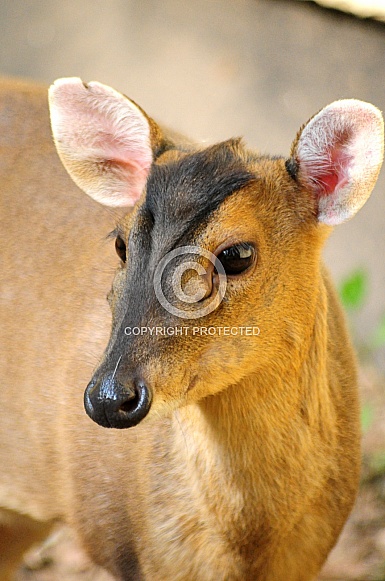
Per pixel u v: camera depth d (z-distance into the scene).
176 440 6.83
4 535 8.92
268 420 6.50
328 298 7.32
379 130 6.07
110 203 6.95
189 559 6.99
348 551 9.65
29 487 8.04
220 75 16.30
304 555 7.07
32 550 10.34
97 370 5.69
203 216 5.81
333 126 6.21
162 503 6.96
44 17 18.47
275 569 7.03
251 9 17.61
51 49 17.56
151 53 17.09
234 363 6.05
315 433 6.73
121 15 18.20
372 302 12.46
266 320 6.12
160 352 5.72
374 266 12.80
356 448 7.23
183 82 16.34
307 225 6.31
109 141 6.78
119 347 5.68
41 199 8.02
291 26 17.00
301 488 6.75
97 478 7.23
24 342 7.78
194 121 15.50
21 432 7.91
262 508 6.73
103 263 7.49
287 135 14.85
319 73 15.85
